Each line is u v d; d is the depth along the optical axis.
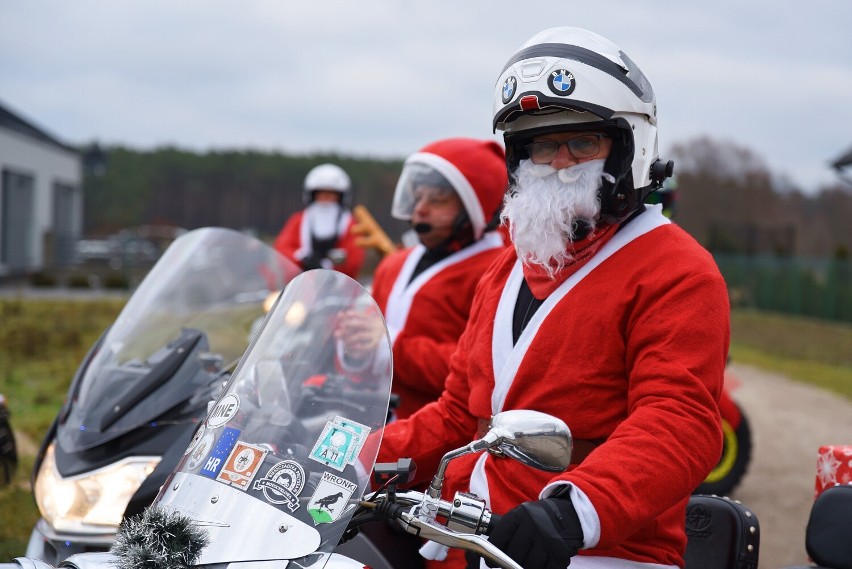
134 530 1.73
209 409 2.02
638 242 2.18
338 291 2.15
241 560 1.69
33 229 34.09
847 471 2.74
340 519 1.79
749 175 44.75
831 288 25.78
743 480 6.19
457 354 2.51
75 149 39.53
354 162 55.56
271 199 59.72
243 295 3.64
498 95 2.25
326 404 1.96
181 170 59.62
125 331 3.40
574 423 2.14
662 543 2.17
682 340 2.03
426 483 3.06
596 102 2.13
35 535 2.94
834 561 2.47
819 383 11.90
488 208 3.98
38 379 9.46
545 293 2.22
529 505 1.83
